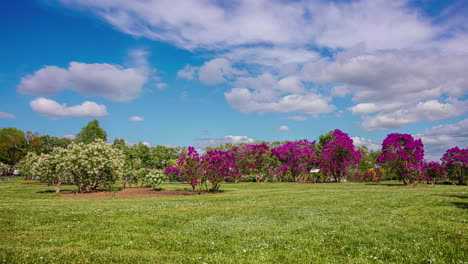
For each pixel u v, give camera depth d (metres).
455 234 9.31
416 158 34.53
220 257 7.46
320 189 31.17
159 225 11.76
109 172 30.52
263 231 10.55
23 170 46.72
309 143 51.56
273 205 17.50
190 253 8.01
